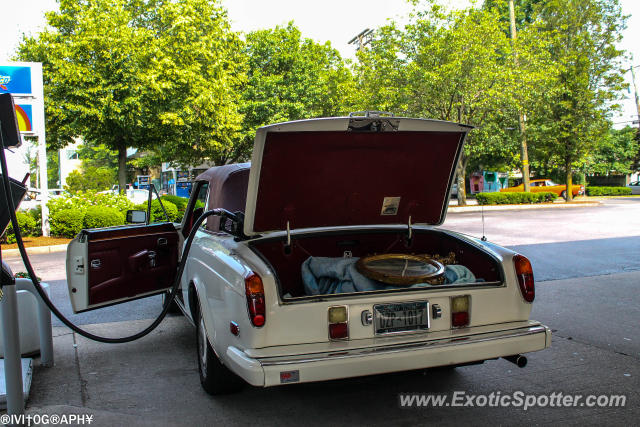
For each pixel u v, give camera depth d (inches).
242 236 147.7
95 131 806.5
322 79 1228.5
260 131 124.5
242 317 121.6
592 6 1041.5
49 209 586.6
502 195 1037.8
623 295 275.3
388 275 132.3
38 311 177.0
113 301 184.5
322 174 142.0
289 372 111.9
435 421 133.8
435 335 127.3
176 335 217.2
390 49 901.8
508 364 176.2
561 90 1039.0
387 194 155.5
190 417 137.5
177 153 1098.1
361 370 115.4
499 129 982.4
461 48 857.5
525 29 939.3
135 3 854.5
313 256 161.6
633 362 175.8
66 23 776.3
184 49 840.3
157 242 196.2
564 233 550.9
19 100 550.3
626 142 1756.9
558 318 233.1
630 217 737.6
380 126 133.8
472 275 145.6
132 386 160.4
